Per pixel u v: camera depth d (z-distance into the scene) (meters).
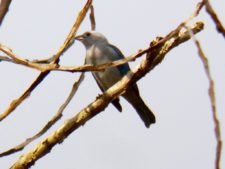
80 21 5.91
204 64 3.97
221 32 4.47
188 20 5.31
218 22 4.45
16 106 5.93
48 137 7.35
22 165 7.30
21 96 5.95
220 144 3.79
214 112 3.82
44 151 7.30
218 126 3.81
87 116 7.66
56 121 6.71
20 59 5.74
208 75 3.92
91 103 7.73
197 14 5.25
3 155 6.84
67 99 6.73
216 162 3.79
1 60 5.82
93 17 7.23
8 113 5.91
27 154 7.32
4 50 5.70
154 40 7.15
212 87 3.88
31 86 5.91
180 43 7.10
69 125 7.41
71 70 5.80
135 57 5.75
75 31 5.85
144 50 5.68
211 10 4.43
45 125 6.75
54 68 5.77
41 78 5.91
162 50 7.20
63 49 5.88
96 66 5.78
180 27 5.39
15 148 6.79
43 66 5.75
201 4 5.21
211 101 3.86
